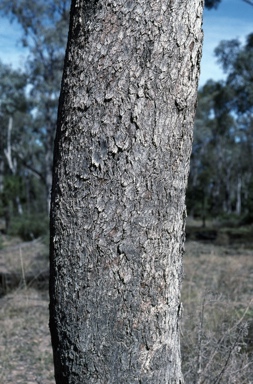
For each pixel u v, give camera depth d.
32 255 15.55
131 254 1.93
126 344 1.94
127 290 1.93
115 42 1.93
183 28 1.97
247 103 33.19
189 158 2.06
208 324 4.64
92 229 1.93
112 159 1.92
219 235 23.86
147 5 1.94
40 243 20.11
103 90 1.93
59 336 1.98
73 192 1.95
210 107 46.56
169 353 2.02
